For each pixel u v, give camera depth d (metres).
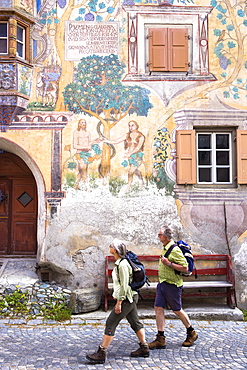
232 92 8.29
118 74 8.22
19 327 6.64
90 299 7.33
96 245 7.89
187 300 7.93
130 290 5.14
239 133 8.17
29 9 8.09
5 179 9.42
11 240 9.33
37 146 8.03
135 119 8.16
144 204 8.02
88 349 5.57
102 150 8.09
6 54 7.91
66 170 8.02
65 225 7.92
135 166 8.09
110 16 8.30
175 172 8.12
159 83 8.23
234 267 7.94
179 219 8.02
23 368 4.88
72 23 8.27
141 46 8.29
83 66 8.20
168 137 8.16
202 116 8.20
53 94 8.12
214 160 8.31
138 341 5.93
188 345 5.70
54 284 7.93
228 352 5.49
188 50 8.34
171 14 8.36
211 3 8.42
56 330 6.48
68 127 8.09
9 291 7.55
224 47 8.37
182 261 5.52
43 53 8.18
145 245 7.93
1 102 7.75
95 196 8.00
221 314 7.22
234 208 8.09
